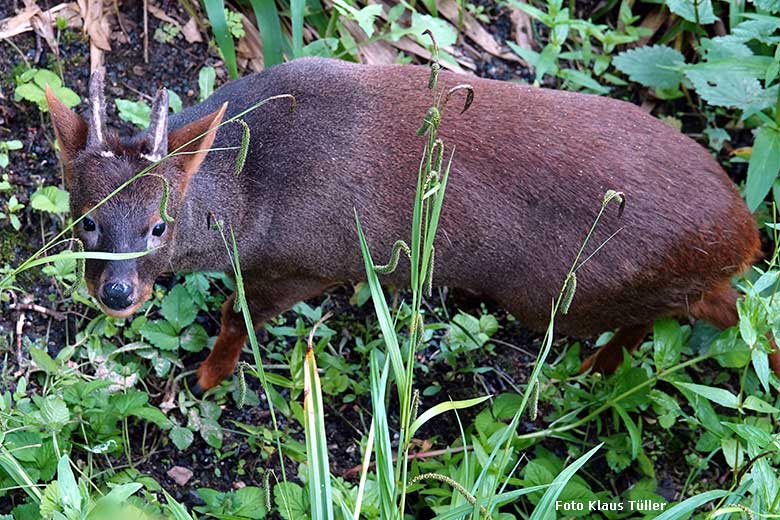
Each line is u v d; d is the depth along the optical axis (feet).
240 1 24.79
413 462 20.20
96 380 19.12
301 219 19.83
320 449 14.02
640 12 27.35
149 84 23.62
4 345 20.06
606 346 22.26
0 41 22.82
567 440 21.30
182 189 18.49
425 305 23.13
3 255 21.17
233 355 20.88
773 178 22.43
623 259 19.34
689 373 22.84
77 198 18.11
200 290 21.70
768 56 24.67
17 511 16.96
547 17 24.52
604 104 19.97
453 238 19.69
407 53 25.35
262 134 19.66
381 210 19.66
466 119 19.45
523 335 23.35
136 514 15.98
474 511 14.35
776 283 19.33
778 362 21.15
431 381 22.30
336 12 23.88
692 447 21.98
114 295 17.93
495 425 20.34
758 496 16.33
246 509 18.20
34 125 22.39
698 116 26.25
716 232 19.49
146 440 19.98
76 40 23.47
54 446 17.08
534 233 19.47
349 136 19.53
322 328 21.97
